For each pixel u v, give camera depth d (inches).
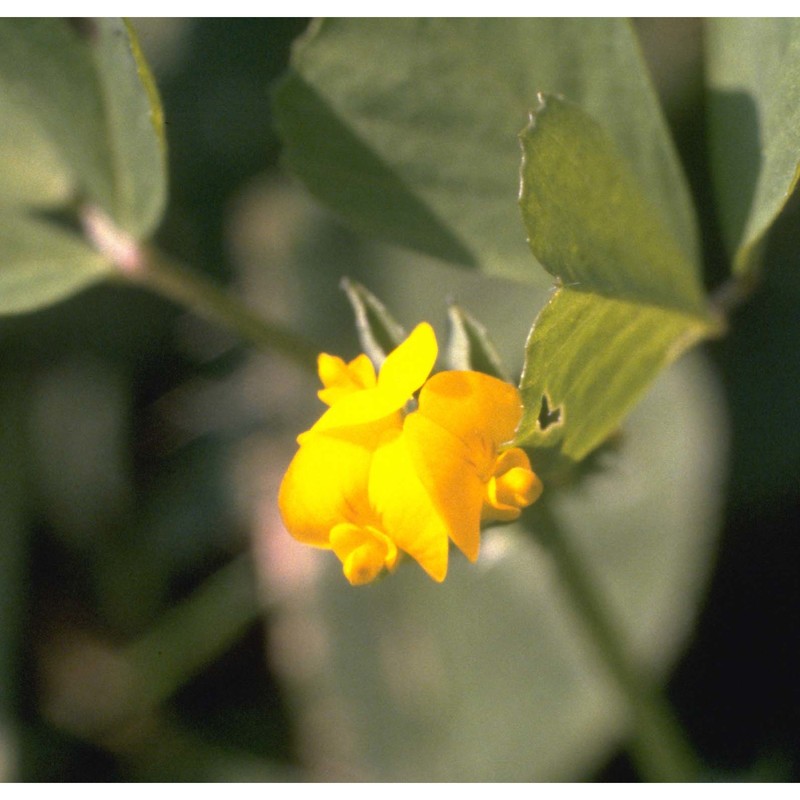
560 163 3.3
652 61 5.8
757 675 5.1
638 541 5.0
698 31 5.7
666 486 5.0
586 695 5.1
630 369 3.5
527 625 5.2
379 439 3.3
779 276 5.6
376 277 5.7
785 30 3.5
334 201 3.9
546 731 5.1
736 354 5.6
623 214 3.5
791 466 5.4
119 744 5.8
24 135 4.3
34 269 4.2
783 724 4.9
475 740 5.2
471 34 3.8
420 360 3.2
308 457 3.3
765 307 5.6
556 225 3.3
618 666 4.4
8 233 4.2
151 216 4.1
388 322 3.4
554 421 3.3
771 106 3.6
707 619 5.2
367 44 3.8
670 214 3.8
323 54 3.8
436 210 3.9
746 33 3.7
